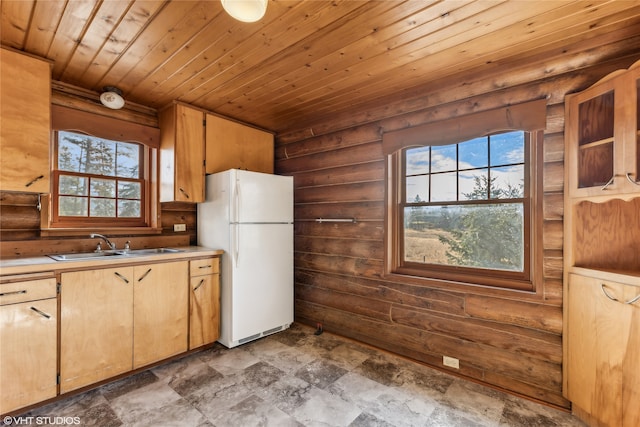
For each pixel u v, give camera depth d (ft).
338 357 8.38
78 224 8.28
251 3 3.95
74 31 5.63
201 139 9.54
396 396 6.59
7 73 6.17
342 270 9.84
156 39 5.86
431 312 7.97
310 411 6.07
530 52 6.26
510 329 6.81
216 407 6.17
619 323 5.12
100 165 8.75
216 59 6.61
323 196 10.40
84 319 6.53
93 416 5.87
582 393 5.72
